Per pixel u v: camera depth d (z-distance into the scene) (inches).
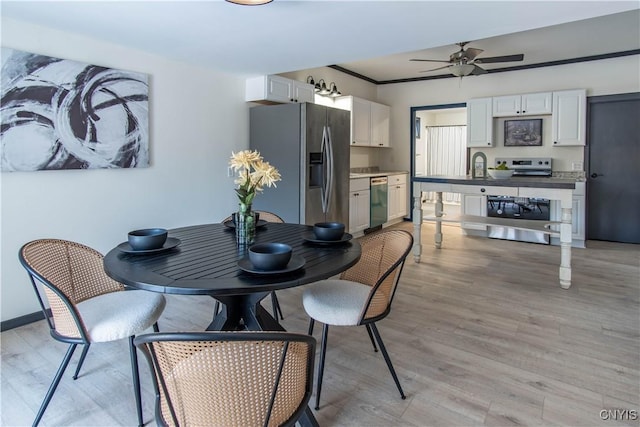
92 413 71.5
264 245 68.3
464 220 175.0
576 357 91.0
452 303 125.6
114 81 125.4
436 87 259.8
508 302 126.4
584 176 213.8
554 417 69.7
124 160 129.7
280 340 41.1
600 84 209.3
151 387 79.8
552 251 196.4
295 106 166.2
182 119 150.1
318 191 174.2
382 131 264.8
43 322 112.5
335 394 77.0
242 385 42.8
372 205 235.9
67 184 117.6
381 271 87.5
